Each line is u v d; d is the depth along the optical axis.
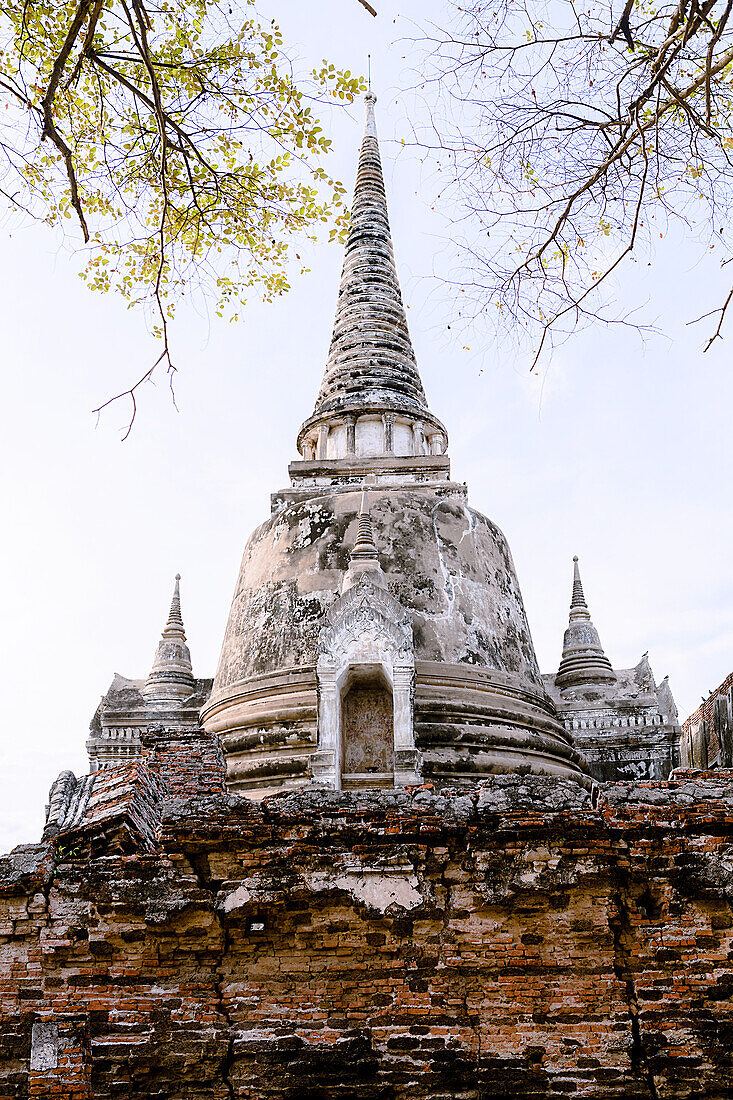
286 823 11.84
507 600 25.30
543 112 9.88
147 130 11.05
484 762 21.23
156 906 11.44
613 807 11.85
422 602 23.52
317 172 12.02
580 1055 11.05
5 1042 11.03
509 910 11.57
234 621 25.16
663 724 30.27
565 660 33.44
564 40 9.66
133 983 11.34
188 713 30.33
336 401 30.33
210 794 14.86
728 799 11.94
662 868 11.66
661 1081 10.96
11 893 11.43
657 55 9.46
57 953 11.34
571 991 11.29
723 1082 10.94
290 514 25.89
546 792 12.07
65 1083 10.89
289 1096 10.96
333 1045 11.12
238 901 11.48
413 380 31.77
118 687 31.45
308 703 22.02
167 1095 10.94
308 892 11.53
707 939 11.51
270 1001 11.32
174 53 11.05
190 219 11.89
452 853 11.73
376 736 21.73
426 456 27.92
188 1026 11.17
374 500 25.50
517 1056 11.06
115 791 13.24
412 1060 11.06
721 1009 11.23
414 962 11.45
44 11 10.77
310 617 23.39
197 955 11.50
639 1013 11.23
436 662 22.58
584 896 11.59
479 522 26.20
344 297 34.28
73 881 11.54
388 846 11.73
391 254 35.88
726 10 8.31
